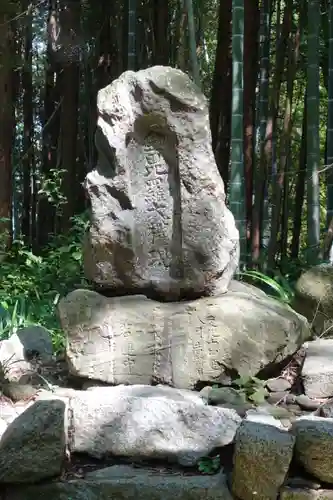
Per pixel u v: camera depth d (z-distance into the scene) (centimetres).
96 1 1093
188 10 721
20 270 696
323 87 1135
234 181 621
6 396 367
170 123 371
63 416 305
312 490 287
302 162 1071
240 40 621
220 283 378
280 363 372
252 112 836
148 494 297
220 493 295
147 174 384
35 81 1420
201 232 370
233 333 356
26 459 298
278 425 311
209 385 360
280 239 1105
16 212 1543
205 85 1303
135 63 966
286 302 524
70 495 298
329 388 346
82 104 1298
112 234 379
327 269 454
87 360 368
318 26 693
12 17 1034
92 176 384
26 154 1334
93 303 375
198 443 314
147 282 380
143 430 318
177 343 360
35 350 427
